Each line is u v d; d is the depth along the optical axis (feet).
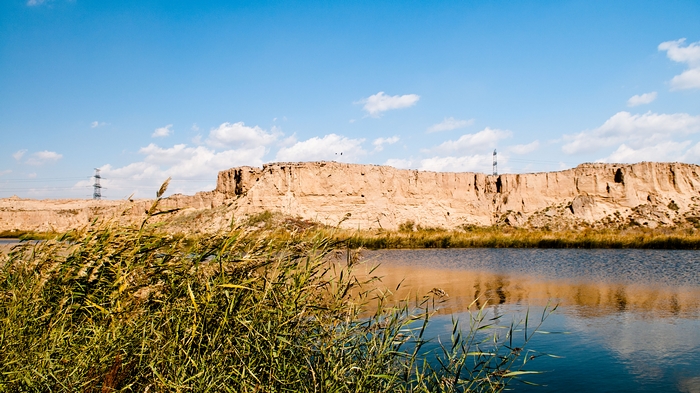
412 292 56.59
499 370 18.79
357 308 17.60
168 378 12.96
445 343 32.65
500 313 46.73
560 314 47.03
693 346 35.37
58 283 16.30
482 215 348.79
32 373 12.70
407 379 16.89
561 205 348.18
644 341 36.52
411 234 194.59
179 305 14.67
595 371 29.40
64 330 14.93
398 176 339.77
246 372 13.84
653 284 71.20
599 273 87.20
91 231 17.40
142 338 13.69
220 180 350.43
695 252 149.59
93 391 12.64
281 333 14.38
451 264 106.52
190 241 16.56
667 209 329.52
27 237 18.49
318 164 317.42
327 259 17.12
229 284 14.14
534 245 184.85
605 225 318.86
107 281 16.25
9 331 13.74
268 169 311.27
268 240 16.35
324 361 14.71
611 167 361.71
